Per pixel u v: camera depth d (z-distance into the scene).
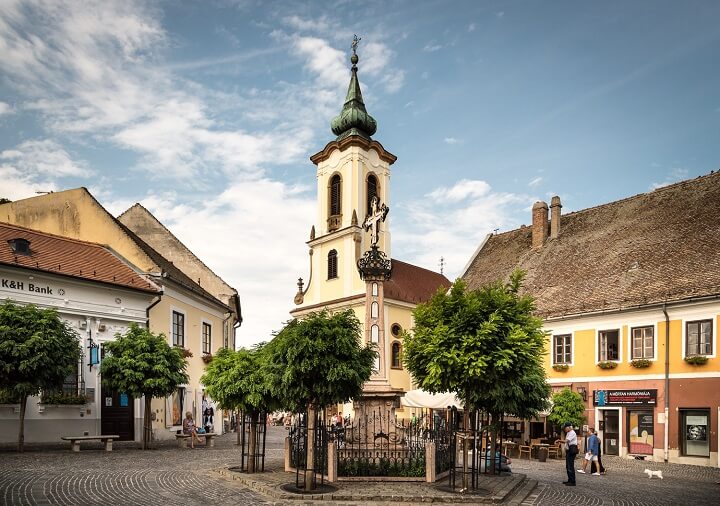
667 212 33.66
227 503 12.22
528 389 20.25
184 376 24.06
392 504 12.80
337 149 51.03
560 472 21.88
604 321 30.22
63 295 23.88
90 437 20.84
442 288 15.59
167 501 12.06
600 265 33.59
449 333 14.39
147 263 28.53
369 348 14.90
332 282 49.59
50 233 28.12
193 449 24.20
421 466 15.77
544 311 33.03
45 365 19.12
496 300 14.77
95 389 24.44
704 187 33.16
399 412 41.44
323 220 51.41
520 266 38.94
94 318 24.89
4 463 16.33
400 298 47.31
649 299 28.50
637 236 33.62
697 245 29.80
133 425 26.09
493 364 14.24
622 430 28.78
